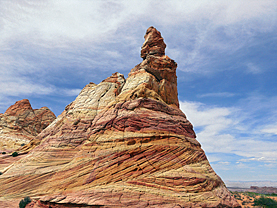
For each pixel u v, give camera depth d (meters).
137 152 31.16
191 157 34.00
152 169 29.72
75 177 29.89
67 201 25.88
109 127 35.81
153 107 36.75
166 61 46.00
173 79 46.78
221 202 29.17
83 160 31.86
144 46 50.31
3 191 29.83
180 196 26.77
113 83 47.59
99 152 32.34
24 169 32.91
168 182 28.22
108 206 24.53
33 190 29.75
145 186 27.50
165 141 33.47
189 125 40.47
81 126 38.50
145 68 44.38
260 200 39.72
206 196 28.36
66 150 35.66
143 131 33.56
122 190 26.59
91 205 24.83
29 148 46.16
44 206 26.73
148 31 52.09
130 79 43.41
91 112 40.72
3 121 78.12
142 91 38.09
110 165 30.23
